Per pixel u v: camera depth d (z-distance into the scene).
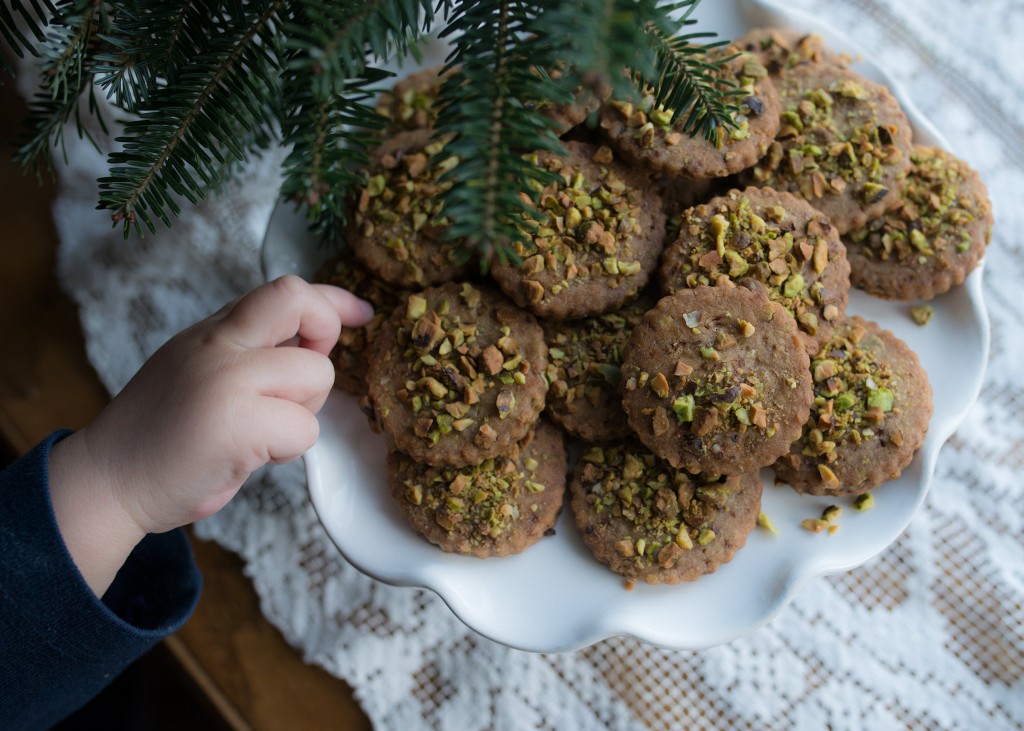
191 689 0.43
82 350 0.46
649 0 0.24
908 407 0.37
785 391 0.35
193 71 0.28
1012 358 0.43
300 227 0.40
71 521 0.34
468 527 0.36
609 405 0.37
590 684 0.41
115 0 0.28
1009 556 0.42
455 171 0.24
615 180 0.38
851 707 0.41
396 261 0.38
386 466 0.38
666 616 0.35
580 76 0.23
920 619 0.41
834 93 0.39
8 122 0.47
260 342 0.34
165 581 0.40
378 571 0.36
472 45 0.25
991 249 0.44
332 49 0.23
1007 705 0.40
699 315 0.36
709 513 0.36
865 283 0.38
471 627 0.35
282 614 0.42
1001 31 0.46
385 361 0.37
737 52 0.38
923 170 0.39
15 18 0.45
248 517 0.43
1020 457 0.43
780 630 0.41
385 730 0.41
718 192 0.39
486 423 0.36
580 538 0.37
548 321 0.38
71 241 0.46
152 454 0.34
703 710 0.41
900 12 0.46
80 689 0.38
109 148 0.46
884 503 0.37
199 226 0.46
